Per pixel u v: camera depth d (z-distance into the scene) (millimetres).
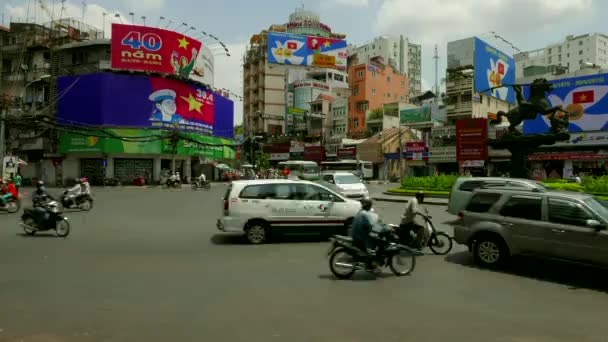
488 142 22484
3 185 18766
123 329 4957
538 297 6348
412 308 5789
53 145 43562
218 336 4746
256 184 11227
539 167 41750
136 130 42312
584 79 39875
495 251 8273
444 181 25500
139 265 8430
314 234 11266
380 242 7539
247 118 79438
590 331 4957
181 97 46125
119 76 42188
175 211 18953
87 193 19516
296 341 4602
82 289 6648
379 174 59375
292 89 79812
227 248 10367
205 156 49781
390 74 75188
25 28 48125
